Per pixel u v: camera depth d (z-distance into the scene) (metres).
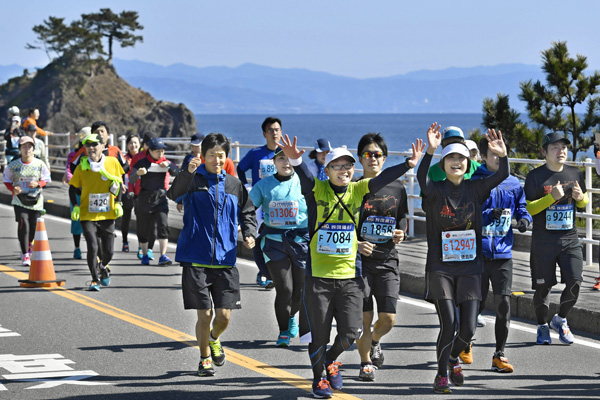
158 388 13.19
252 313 18.89
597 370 14.27
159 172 25.23
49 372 14.06
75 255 26.55
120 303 19.94
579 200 15.96
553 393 12.88
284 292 15.84
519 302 18.39
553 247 15.95
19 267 24.89
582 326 17.08
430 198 12.96
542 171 16.02
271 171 20.64
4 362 14.68
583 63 42.19
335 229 12.59
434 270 12.98
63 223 34.84
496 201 14.58
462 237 12.88
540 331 16.19
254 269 24.73
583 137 42.38
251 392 13.01
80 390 13.04
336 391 13.04
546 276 16.00
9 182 24.83
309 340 12.83
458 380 13.23
